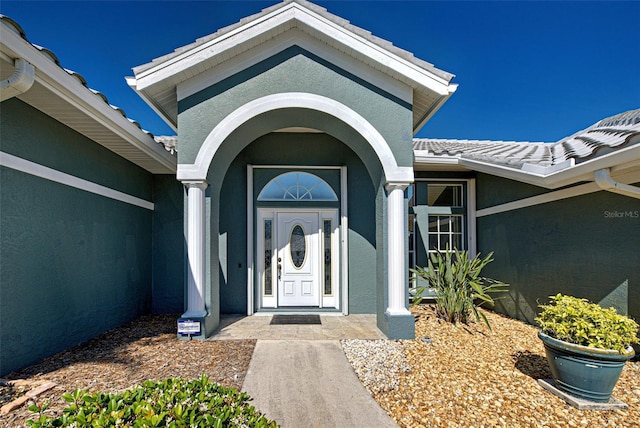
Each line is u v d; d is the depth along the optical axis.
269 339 5.39
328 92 5.63
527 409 3.34
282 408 3.37
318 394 3.64
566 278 5.70
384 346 5.04
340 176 7.54
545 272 6.16
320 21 5.39
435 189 8.62
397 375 4.07
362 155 6.29
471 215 8.34
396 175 5.54
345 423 3.12
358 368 4.27
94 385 3.64
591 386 3.36
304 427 3.06
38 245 4.34
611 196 4.96
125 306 6.41
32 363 4.22
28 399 3.22
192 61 5.25
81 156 5.18
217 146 5.45
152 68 5.20
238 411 1.76
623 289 4.76
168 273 7.46
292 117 5.94
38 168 4.34
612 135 5.14
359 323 6.47
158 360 4.46
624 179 4.57
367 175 7.48
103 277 5.74
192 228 5.46
